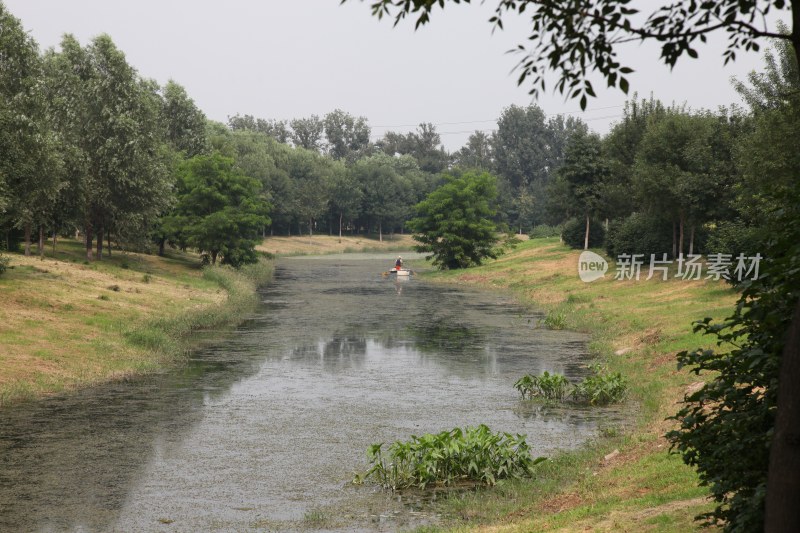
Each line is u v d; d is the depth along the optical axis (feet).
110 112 165.78
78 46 172.55
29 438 51.39
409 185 502.38
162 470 44.78
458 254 237.66
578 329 110.42
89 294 114.83
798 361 16.61
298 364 81.92
